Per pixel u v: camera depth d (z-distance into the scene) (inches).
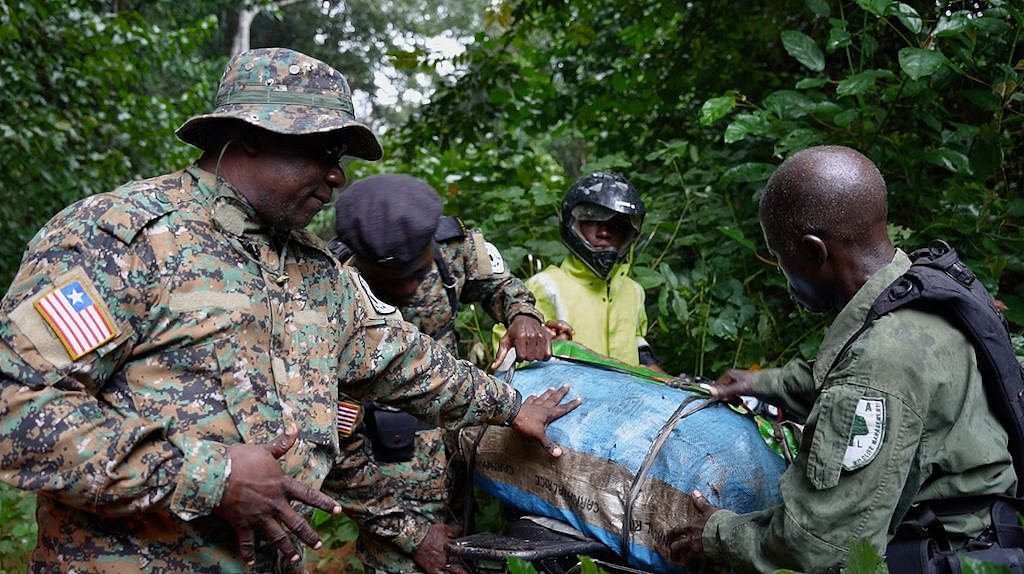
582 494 82.9
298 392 68.5
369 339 77.9
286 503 62.4
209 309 64.3
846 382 61.6
